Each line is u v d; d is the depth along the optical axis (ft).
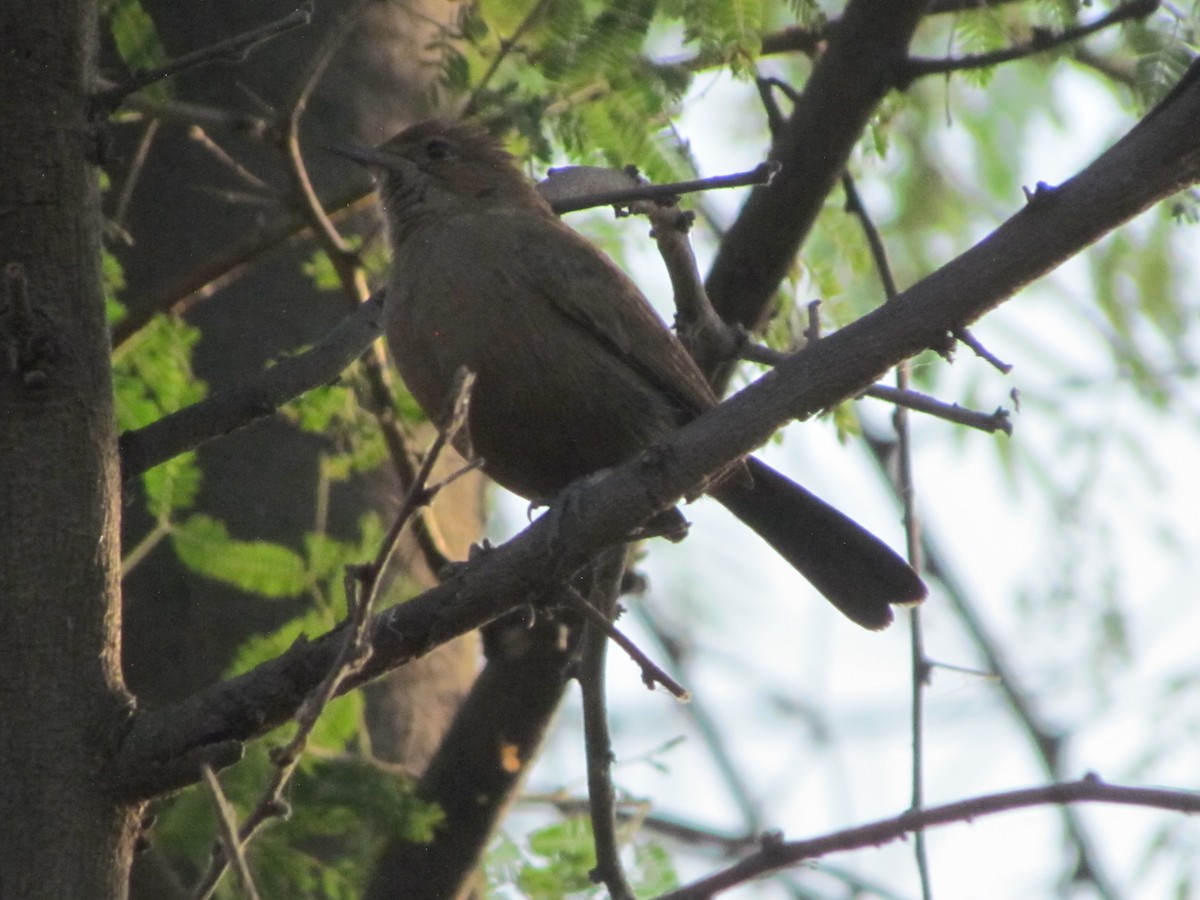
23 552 22.47
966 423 27.50
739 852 47.47
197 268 33.96
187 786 22.09
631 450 34.14
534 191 37.60
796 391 23.94
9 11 23.22
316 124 40.57
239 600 35.63
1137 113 39.06
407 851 34.40
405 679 37.86
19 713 21.95
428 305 33.22
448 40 34.86
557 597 23.82
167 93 34.99
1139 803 25.84
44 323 22.94
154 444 26.94
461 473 19.84
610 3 32.86
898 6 36.06
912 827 26.61
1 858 21.36
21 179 23.13
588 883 34.55
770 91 37.65
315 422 35.60
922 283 23.91
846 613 35.91
